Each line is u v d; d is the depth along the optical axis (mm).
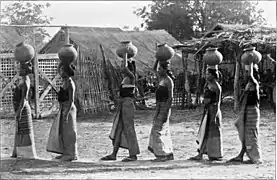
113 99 22594
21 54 9953
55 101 20469
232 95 28750
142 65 27984
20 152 10133
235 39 21656
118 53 10430
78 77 21031
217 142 10062
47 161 9891
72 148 10180
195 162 9938
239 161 9930
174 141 13984
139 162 10008
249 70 9867
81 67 21172
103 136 15281
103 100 22109
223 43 22219
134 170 8945
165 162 9969
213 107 10070
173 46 24734
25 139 10125
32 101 19984
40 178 8211
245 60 9867
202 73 24422
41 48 28500
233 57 24375
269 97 24234
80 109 21219
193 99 28156
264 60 26141
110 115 21328
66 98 10117
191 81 28016
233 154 11336
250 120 9766
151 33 32375
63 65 10102
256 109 9805
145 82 26484
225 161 10039
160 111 10180
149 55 29281
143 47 30016
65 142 10117
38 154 11164
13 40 19578
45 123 18375
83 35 27000
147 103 27078
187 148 12625
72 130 10117
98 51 25453
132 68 10516
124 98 10312
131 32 31547
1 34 19562
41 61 20047
